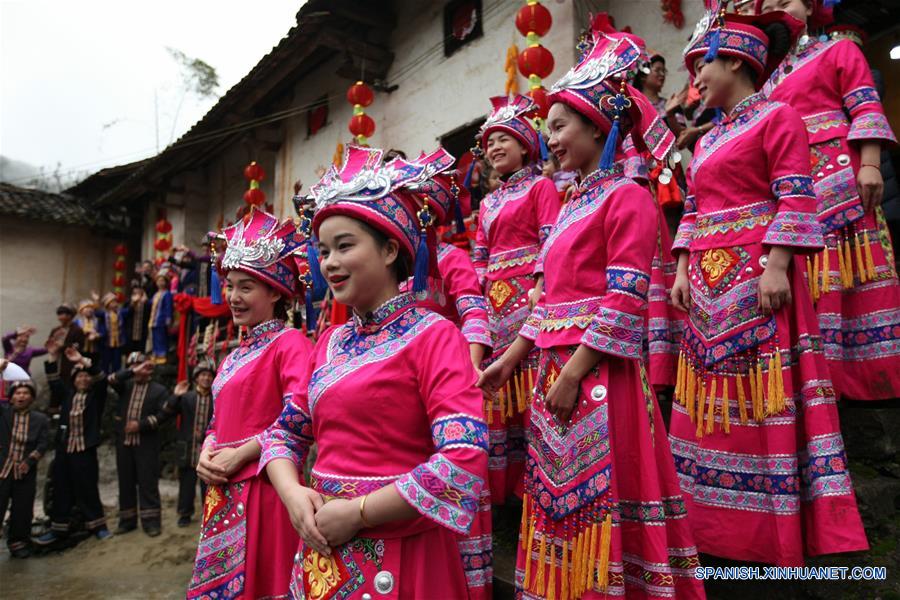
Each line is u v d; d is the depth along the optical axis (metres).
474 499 1.31
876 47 4.67
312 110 9.24
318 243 1.60
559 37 5.26
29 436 5.66
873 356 2.57
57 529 5.71
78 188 14.21
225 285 2.66
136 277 12.20
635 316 1.74
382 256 1.55
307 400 1.66
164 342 9.72
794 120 2.05
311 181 9.14
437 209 1.75
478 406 1.40
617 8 5.32
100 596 4.42
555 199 2.69
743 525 2.01
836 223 2.60
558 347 1.89
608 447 1.73
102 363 10.34
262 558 2.20
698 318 2.20
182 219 12.29
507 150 2.84
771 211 2.09
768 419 1.98
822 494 1.89
